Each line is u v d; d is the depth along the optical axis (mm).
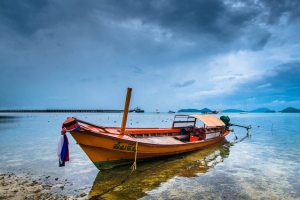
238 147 18312
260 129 34656
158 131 16719
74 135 9328
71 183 9430
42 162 12961
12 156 14508
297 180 9883
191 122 20125
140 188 8852
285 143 20344
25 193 8234
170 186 9086
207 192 8477
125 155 11195
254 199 7891
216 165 12422
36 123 46656
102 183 9445
